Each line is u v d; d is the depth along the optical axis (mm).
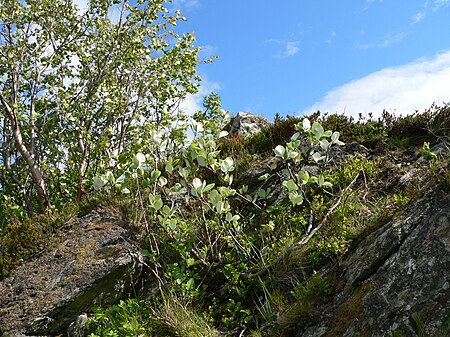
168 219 6305
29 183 13992
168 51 13438
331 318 4441
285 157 6121
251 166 8039
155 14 13789
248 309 5438
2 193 13531
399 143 7645
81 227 7113
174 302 5527
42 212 12461
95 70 13477
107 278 6160
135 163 6566
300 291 4922
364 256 4668
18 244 6898
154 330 5273
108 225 6980
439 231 4199
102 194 7664
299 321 4684
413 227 4500
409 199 5328
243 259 5949
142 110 13672
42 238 7039
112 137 13109
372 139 7871
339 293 4621
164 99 13523
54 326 5926
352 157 7375
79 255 6539
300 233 5980
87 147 12289
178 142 10328
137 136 12914
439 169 5160
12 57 12719
